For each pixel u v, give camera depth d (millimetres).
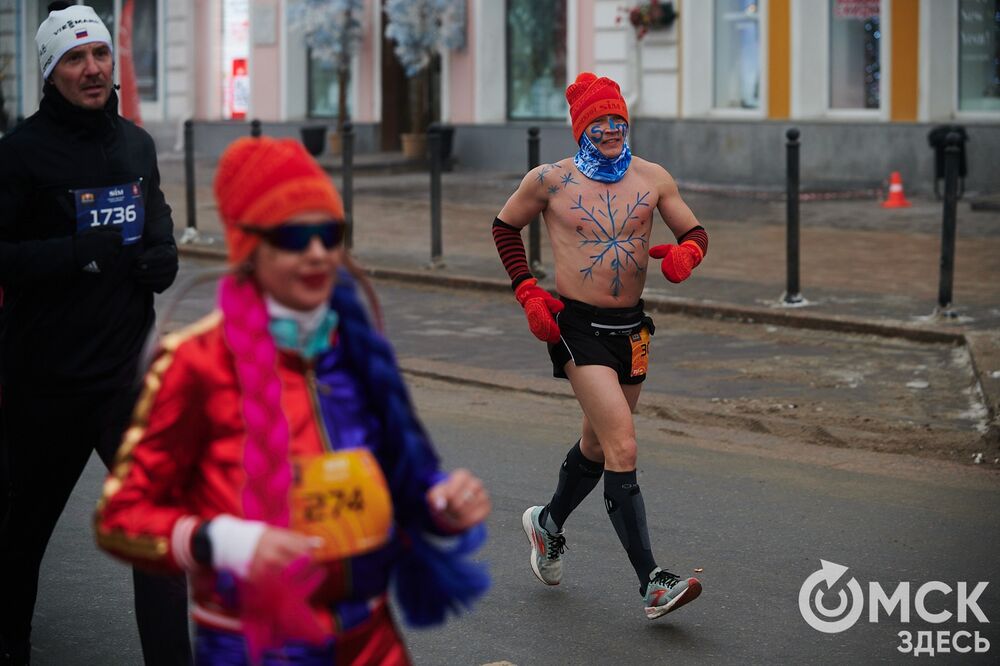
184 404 3254
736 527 7430
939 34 24109
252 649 3129
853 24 25188
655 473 8484
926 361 11500
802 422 9602
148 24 36188
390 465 3418
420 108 31344
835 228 19672
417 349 12438
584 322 6211
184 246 19047
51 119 5141
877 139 24422
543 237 19578
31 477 5211
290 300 3268
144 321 5254
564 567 6914
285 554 3074
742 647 5852
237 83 35156
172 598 4785
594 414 6105
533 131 15406
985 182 23344
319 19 31516
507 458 8898
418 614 3467
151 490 3273
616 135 6320
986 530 7355
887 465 8625
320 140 31047
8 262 4949
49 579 6781
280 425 3232
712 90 26938
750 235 19141
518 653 5812
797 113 25656
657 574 6008
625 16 27734
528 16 30344
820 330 12867
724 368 11391
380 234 19844
